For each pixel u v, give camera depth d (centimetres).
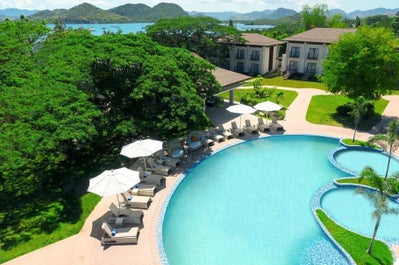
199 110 2189
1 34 2639
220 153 2419
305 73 5381
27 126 1633
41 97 1777
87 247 1421
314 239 1474
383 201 1223
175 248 1441
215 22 5575
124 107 2259
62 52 2302
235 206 1750
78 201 1772
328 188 1886
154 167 2102
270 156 2361
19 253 1390
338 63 2848
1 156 1478
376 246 1371
